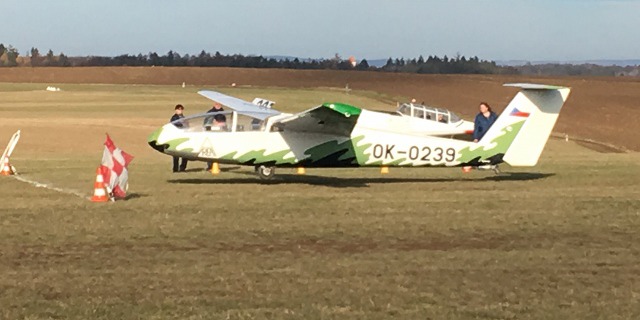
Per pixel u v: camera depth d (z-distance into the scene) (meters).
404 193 59.56
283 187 62.84
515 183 66.44
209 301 30.84
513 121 67.75
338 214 49.69
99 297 31.25
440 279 34.34
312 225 46.06
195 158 64.88
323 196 57.50
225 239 42.16
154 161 90.44
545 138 68.06
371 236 43.31
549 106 67.75
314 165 65.56
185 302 30.69
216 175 72.06
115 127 156.12
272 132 64.75
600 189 62.41
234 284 33.28
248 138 64.56
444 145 66.56
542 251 39.84
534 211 51.31
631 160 91.00
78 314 29.12
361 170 78.50
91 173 71.69
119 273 34.84
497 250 40.00
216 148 64.50
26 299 30.89
